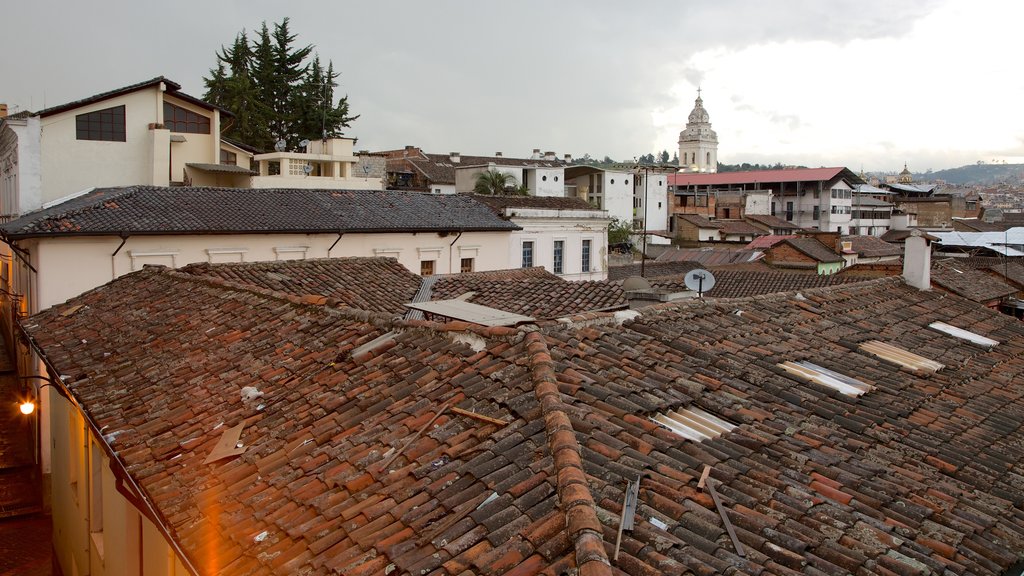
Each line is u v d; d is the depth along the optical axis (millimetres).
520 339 6832
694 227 65250
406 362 7168
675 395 6828
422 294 16469
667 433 5875
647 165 75625
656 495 4863
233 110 51438
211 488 5945
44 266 19562
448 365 6816
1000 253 46469
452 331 7367
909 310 12594
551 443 5082
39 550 15352
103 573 10141
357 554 4512
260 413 7137
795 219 79938
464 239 30047
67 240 19844
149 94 29922
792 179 79500
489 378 6301
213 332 9961
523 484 4711
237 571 4785
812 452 6316
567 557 3967
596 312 8578
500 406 5801
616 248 58062
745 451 6031
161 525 6027
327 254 25484
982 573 4898
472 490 4836
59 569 14016
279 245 24141
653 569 3980
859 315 11594
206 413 7539
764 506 5094
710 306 10047
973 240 51906
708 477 5285
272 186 34656
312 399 7027
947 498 5965
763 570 4254
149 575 8023
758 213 78312
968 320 12906
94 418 8266
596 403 6145
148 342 10391
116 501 9250
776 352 8922
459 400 6082
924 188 97750
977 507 5945
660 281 18078
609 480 4957
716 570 4145
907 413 7801
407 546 4434
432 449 5531
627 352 7664
